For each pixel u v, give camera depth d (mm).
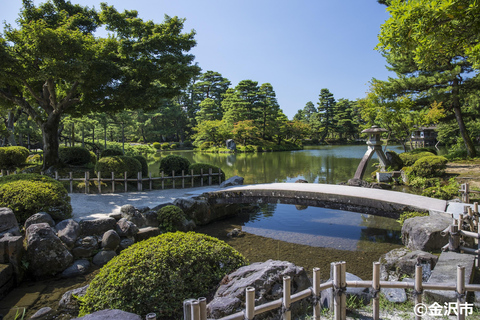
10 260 4758
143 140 54156
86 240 5711
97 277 3576
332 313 3184
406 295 3547
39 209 6086
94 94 12188
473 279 3613
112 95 12094
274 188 8602
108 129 37562
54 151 12531
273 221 8508
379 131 14234
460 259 3854
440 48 5273
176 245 3738
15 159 13914
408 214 6359
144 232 6414
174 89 12359
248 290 2334
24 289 4699
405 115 20719
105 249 5766
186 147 51781
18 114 21156
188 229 7371
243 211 9742
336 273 2793
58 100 14258
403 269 4246
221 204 8891
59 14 11836
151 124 50531
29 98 13984
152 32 12023
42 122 12352
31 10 11656
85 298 3465
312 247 6422
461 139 25469
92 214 7172
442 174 13070
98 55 10773
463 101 20672
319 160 27062
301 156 32281
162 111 51656
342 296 2828
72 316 3848
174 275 3412
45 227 5199
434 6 4328
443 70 17781
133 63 11633
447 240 4770
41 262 4992
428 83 17453
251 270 3496
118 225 6301
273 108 50625
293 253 6102
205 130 45094
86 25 12492
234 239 7047
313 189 8367
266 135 52688
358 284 2904
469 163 17406
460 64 17000
